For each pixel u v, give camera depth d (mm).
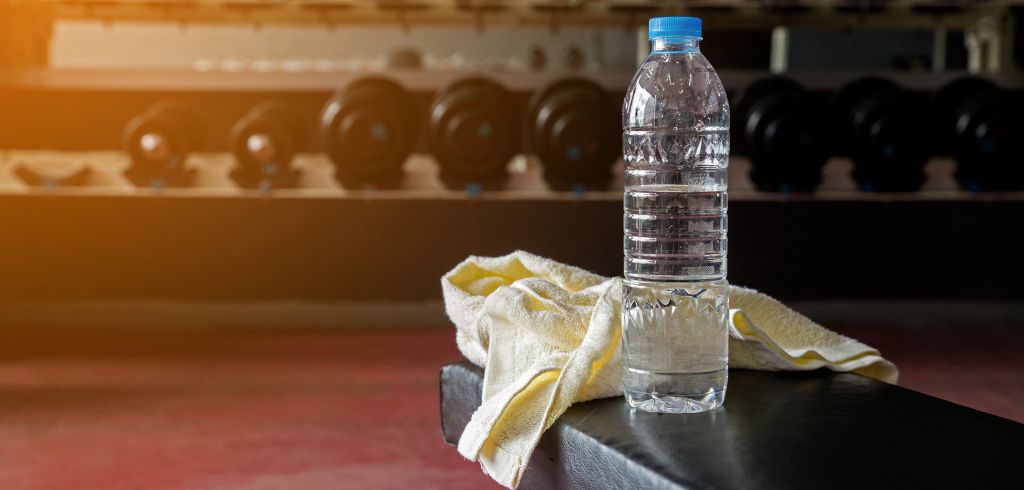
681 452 1008
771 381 1295
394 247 4453
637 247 1321
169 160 4137
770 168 4133
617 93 4543
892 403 1175
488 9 4598
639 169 1326
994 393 3139
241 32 6734
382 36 6812
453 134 4031
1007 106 4094
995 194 4195
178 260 4473
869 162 4152
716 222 1295
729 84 4484
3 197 4434
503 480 1173
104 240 4465
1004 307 4527
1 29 4500
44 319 4496
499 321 1340
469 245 4445
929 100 4445
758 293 1420
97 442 2600
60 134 4668
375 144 4043
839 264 4508
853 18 4688
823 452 999
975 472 938
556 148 4043
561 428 1138
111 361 3682
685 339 1199
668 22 1201
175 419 2840
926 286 4531
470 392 1412
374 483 2250
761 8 4551
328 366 3580
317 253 4461
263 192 4176
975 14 4781
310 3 4480
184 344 4020
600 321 1216
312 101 4715
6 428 2736
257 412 2920
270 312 4492
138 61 6684
